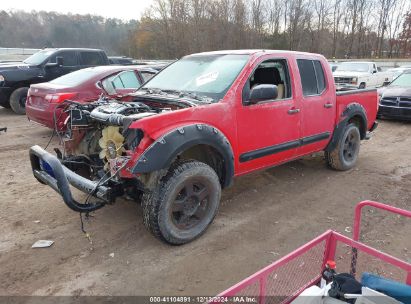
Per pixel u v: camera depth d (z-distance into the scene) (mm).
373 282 2498
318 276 2883
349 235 4023
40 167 4074
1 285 3180
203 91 4266
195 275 3332
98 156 4344
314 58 5289
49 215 4438
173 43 44938
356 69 18609
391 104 10656
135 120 3438
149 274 3338
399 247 3801
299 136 4973
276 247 3797
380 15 45562
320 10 44906
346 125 5879
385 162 6773
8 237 3934
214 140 3801
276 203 4859
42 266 3441
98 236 3955
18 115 11211
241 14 43219
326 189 5363
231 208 4684
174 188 3523
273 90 4133
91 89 7500
